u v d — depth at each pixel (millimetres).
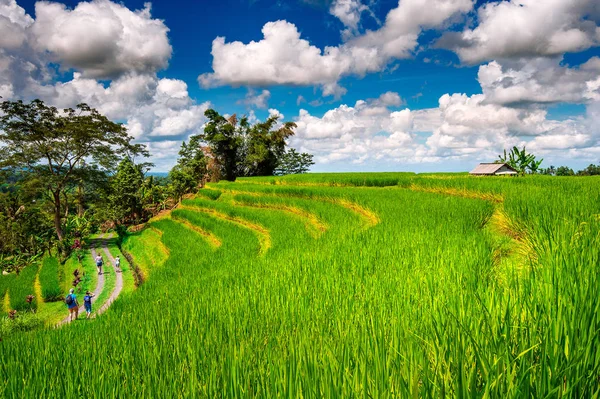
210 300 8117
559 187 13422
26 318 17031
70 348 6195
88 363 4797
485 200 14672
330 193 26844
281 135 71375
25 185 35562
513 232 9023
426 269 6344
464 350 2225
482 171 34531
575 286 2553
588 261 3092
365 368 2352
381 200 19891
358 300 5527
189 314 7023
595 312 2088
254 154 69500
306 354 3014
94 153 39688
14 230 40812
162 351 4672
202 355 4113
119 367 4434
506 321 2404
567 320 2127
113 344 5875
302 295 6551
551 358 1859
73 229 42219
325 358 2904
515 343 2229
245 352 3830
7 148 35344
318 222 21094
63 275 28156
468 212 11883
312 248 12586
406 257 7793
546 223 6012
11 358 5867
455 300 3738
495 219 11203
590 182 14477
